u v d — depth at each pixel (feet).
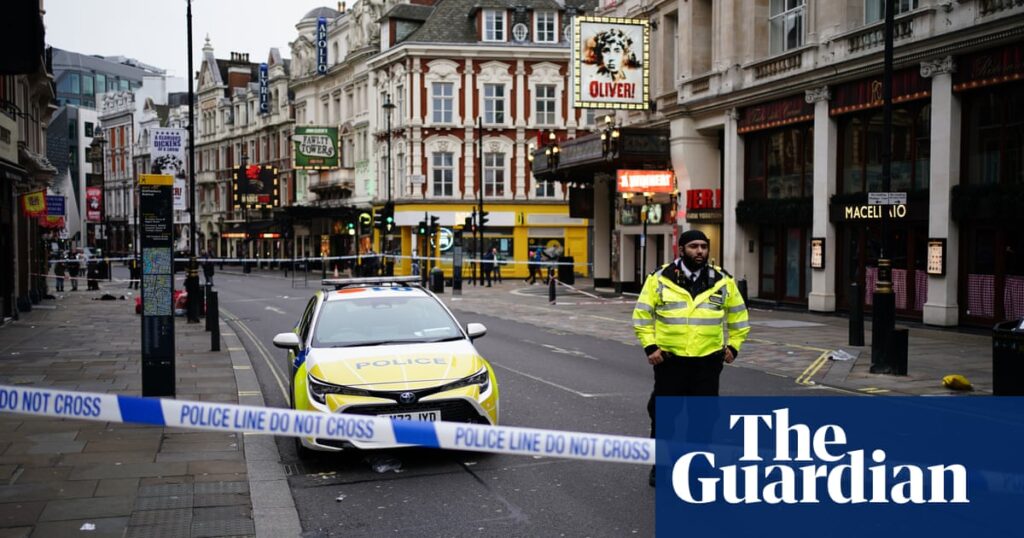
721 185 94.17
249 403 34.12
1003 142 57.88
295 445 26.32
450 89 168.96
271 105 240.53
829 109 72.74
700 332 21.50
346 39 200.13
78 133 341.00
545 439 16.30
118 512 20.01
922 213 63.62
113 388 37.22
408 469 23.94
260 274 206.49
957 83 59.98
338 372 24.30
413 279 32.63
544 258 167.73
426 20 172.65
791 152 80.43
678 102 92.73
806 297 79.97
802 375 41.39
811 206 76.33
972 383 37.99
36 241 99.96
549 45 169.48
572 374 42.09
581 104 93.20
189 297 71.67
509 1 169.99
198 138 288.92
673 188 95.04
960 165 60.75
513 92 169.37
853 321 53.01
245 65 287.28
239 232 255.91
